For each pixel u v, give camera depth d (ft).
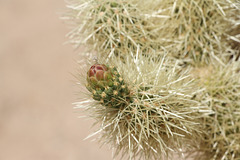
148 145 1.42
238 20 1.62
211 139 1.60
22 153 3.87
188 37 1.64
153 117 1.41
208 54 1.67
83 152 3.73
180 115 1.43
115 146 1.46
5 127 4.04
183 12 1.62
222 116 1.58
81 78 1.42
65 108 4.03
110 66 1.37
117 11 1.56
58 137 3.90
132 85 1.40
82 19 1.61
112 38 1.58
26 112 4.09
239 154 1.60
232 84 1.59
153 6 1.61
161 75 1.44
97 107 1.42
